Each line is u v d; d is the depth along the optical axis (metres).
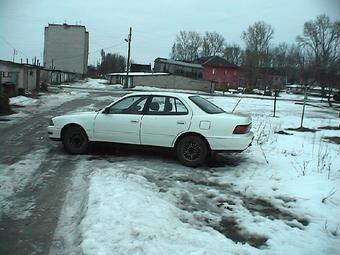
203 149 8.03
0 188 6.32
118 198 5.57
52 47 97.50
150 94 8.58
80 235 4.61
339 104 49.69
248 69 93.25
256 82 91.94
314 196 6.48
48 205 5.66
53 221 5.12
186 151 8.11
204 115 8.05
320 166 8.51
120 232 4.57
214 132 7.93
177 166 8.06
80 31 97.06
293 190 6.78
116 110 8.65
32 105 22.05
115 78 75.75
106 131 8.58
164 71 80.56
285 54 99.25
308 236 4.98
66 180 6.83
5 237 4.64
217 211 5.70
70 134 8.82
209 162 8.57
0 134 11.48
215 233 4.87
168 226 4.87
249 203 6.16
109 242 4.36
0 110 16.91
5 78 27.70
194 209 5.71
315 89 83.38
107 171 7.15
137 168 7.68
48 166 7.73
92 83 74.38
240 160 8.88
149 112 8.41
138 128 8.35
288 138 12.58
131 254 4.14
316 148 10.95
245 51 99.19
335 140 13.10
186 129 8.05
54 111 19.12
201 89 66.31
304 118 23.08
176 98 8.38
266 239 4.86
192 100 8.33
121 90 49.59
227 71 88.00
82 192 6.22
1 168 7.49
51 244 4.50
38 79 36.53
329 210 5.92
